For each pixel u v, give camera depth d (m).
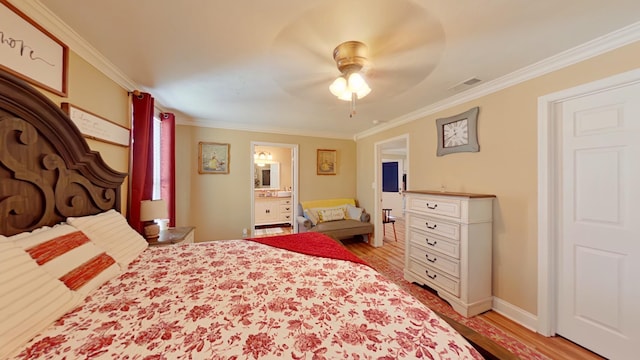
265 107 2.98
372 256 3.70
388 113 3.21
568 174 1.77
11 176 1.01
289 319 0.85
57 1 1.17
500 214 2.14
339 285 1.13
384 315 0.88
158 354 0.67
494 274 2.19
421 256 2.59
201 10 1.25
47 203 1.18
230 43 1.58
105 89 1.84
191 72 2.00
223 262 1.44
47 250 0.97
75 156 1.36
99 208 1.62
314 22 1.36
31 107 1.07
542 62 1.79
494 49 1.63
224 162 3.92
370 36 1.48
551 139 1.82
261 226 5.93
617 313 1.54
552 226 1.82
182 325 0.80
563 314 1.80
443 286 2.30
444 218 2.28
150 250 1.67
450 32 1.44
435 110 2.86
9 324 0.67
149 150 2.45
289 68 1.92
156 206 2.25
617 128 1.52
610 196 1.57
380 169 4.26
